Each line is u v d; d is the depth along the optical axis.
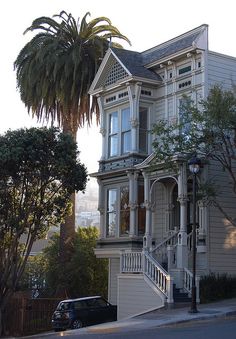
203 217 25.31
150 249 24.72
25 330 27.41
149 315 20.70
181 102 26.67
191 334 14.84
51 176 25.95
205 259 24.98
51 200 26.61
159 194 28.41
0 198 25.75
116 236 29.31
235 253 25.88
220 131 22.41
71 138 26.61
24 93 34.22
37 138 25.30
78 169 26.47
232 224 24.39
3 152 24.72
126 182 29.12
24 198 26.17
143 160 28.42
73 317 23.80
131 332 16.67
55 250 35.78
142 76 28.47
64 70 32.94
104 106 31.16
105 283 33.75
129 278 24.61
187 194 25.27
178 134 24.91
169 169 24.77
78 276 32.41
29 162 25.23
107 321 25.02
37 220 26.66
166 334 15.22
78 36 34.06
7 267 26.69
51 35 34.34
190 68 27.22
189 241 25.34
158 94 29.05
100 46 33.19
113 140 30.42
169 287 22.39
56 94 33.12
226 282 24.12
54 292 32.84
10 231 26.70
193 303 19.73
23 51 34.44
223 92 24.25
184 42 27.70
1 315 26.97
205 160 23.95
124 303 24.62
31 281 41.25
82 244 33.66
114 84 29.81
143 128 28.84
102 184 30.66
